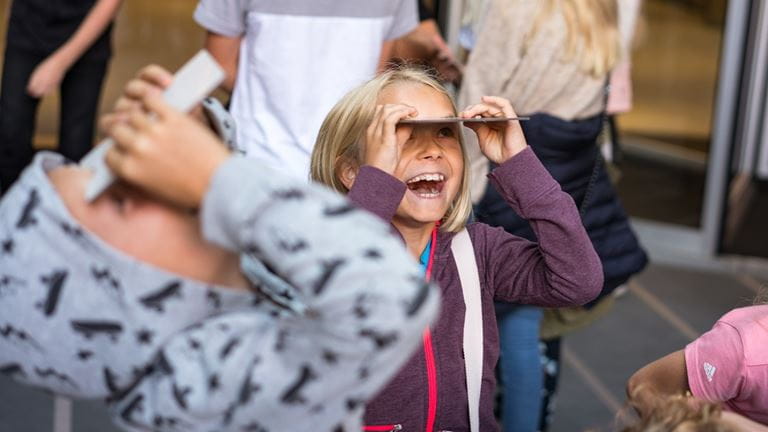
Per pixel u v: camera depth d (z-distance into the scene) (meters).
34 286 1.06
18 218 1.06
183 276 1.07
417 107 1.83
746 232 5.59
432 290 0.99
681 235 5.36
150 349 1.07
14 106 4.21
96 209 1.07
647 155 5.42
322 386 1.01
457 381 1.84
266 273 1.14
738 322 1.88
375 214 1.67
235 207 0.98
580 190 3.01
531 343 2.99
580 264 1.83
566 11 2.88
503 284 1.93
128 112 1.08
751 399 1.86
